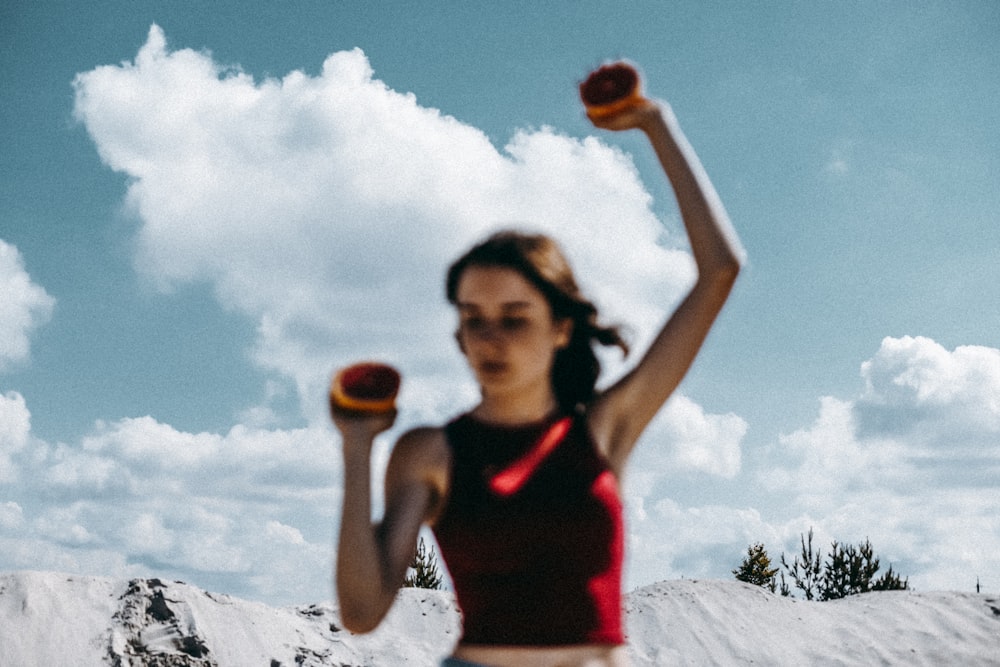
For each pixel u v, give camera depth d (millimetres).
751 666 13000
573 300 1796
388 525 1644
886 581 23422
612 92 1923
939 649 13477
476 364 1766
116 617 11289
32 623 10867
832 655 13422
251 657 11375
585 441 1807
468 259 1784
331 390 1574
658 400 1896
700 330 1873
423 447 1761
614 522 1760
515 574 1703
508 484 1729
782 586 24094
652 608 14305
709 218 1876
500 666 1682
